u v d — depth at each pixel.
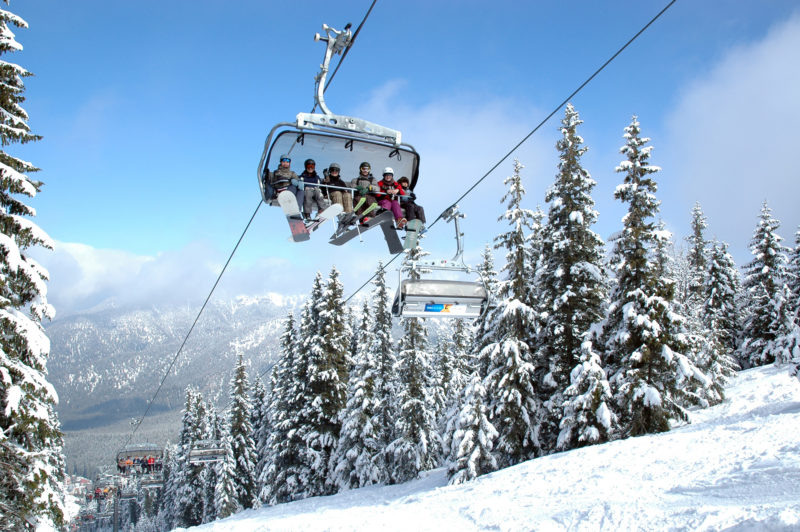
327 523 13.60
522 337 24.36
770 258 40.72
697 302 43.25
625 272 21.61
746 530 6.12
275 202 8.87
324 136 8.59
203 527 24.95
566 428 21.56
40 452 13.91
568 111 24.39
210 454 44.47
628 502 9.22
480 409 23.66
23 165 14.59
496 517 10.49
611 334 22.23
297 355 37.84
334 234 9.92
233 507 44.38
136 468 69.62
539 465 17.55
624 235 21.84
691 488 10.05
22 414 13.31
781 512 6.08
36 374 13.76
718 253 44.69
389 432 35.31
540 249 25.47
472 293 11.13
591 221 23.83
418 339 32.81
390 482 32.66
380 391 36.00
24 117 15.09
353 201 9.19
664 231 21.20
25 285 13.89
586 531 8.11
